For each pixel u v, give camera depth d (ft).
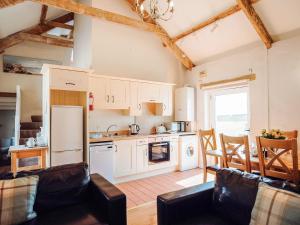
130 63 16.60
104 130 15.33
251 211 4.93
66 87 11.90
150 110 17.72
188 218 5.63
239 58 14.78
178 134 16.57
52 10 19.43
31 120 23.27
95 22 14.99
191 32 15.60
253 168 8.52
